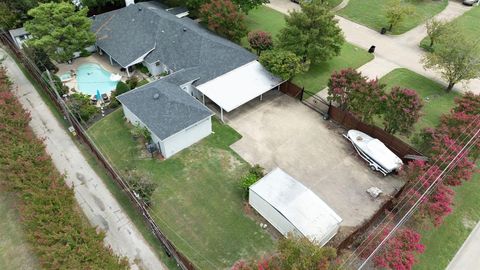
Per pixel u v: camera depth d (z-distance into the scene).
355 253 27.98
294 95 44.44
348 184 34.16
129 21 51.66
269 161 36.31
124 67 46.81
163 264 27.80
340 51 50.72
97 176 34.94
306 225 27.58
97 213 31.45
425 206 28.75
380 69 50.16
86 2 57.50
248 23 61.03
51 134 39.66
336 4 68.12
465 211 32.03
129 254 28.41
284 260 22.44
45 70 46.06
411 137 38.38
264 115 42.03
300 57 46.06
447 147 32.03
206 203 32.28
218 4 49.78
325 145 38.19
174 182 34.16
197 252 28.61
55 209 27.44
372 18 63.47
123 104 38.75
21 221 30.31
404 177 34.66
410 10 57.25
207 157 36.72
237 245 29.11
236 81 42.53
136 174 32.97
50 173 30.98
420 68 50.59
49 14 47.06
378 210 30.17
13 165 30.28
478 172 34.50
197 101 39.31
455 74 43.81
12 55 53.00
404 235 26.39
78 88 46.38
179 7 58.72
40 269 27.55
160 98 37.53
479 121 34.12
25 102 44.12
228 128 40.22
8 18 54.00
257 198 30.12
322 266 21.69
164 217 31.11
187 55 45.56
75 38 47.34
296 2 68.38
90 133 39.50
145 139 37.88
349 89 38.31
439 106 43.50
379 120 41.00
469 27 60.31
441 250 28.92
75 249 24.75
